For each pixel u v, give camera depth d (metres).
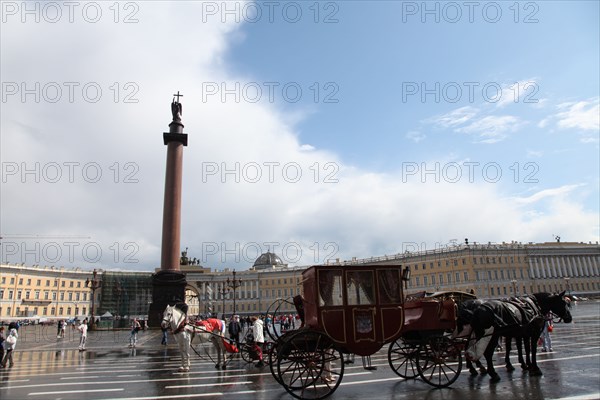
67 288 119.06
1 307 103.81
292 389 10.47
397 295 11.45
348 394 10.62
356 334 10.94
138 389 12.20
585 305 80.00
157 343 30.52
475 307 12.51
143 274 83.31
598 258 126.38
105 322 58.06
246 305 127.25
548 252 117.88
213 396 10.92
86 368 17.67
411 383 11.88
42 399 11.06
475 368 13.95
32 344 32.25
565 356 15.93
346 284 11.22
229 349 16.72
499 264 108.62
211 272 133.00
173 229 44.41
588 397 9.47
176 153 46.09
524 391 10.27
